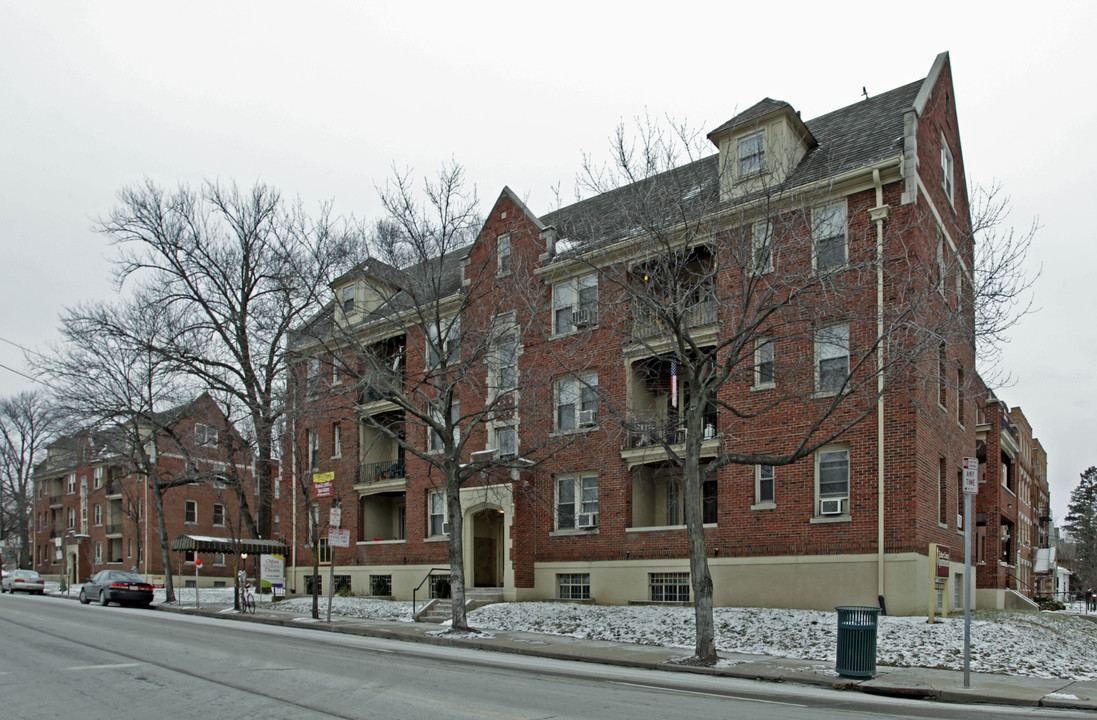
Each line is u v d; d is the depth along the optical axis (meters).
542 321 27.50
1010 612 24.67
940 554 20.22
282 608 30.12
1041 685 13.20
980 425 31.23
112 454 47.19
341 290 32.66
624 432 23.78
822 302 19.17
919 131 22.70
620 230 24.88
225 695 10.48
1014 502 38.47
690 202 23.14
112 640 17.16
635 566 25.31
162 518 36.72
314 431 37.50
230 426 32.44
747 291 17.02
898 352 16.33
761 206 18.28
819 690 13.11
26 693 10.60
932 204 23.19
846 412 21.61
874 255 18.89
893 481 20.66
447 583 30.41
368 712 9.40
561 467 27.39
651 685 12.81
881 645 16.70
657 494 27.06
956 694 12.38
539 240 28.17
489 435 29.38
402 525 35.44
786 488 22.44
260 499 34.06
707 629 15.72
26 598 38.84
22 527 67.38
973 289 17.28
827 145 24.38
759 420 22.98
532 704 10.24
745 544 22.97
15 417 66.62
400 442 22.83
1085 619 25.83
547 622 22.31
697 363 17.11
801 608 21.64
